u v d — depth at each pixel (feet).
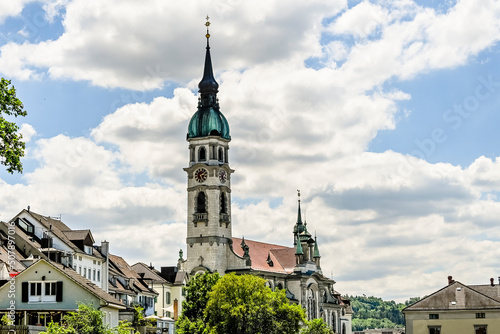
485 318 529.04
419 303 542.98
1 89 218.79
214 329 498.28
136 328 386.32
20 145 221.66
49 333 311.68
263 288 517.96
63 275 364.38
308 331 575.79
